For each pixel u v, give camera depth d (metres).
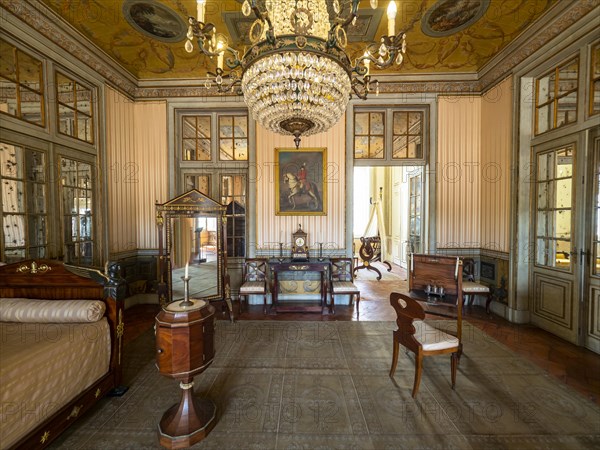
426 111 4.82
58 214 3.46
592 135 3.13
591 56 3.07
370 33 3.80
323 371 2.74
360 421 2.07
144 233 4.91
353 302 4.85
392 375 2.65
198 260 4.24
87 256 3.95
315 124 2.38
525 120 3.89
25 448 1.60
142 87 4.86
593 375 2.66
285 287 4.83
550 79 3.69
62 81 3.56
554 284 3.56
